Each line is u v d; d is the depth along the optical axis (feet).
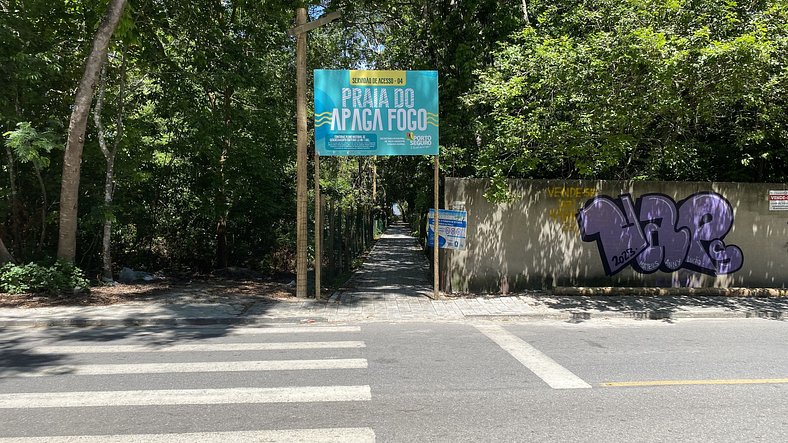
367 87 34.58
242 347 23.54
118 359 21.35
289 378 18.67
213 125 45.01
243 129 49.49
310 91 61.72
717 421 14.70
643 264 38.99
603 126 33.71
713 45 29.27
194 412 15.34
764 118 33.58
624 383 18.11
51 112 41.27
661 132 39.19
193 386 17.76
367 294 38.14
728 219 39.63
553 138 34.45
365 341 24.82
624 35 30.53
